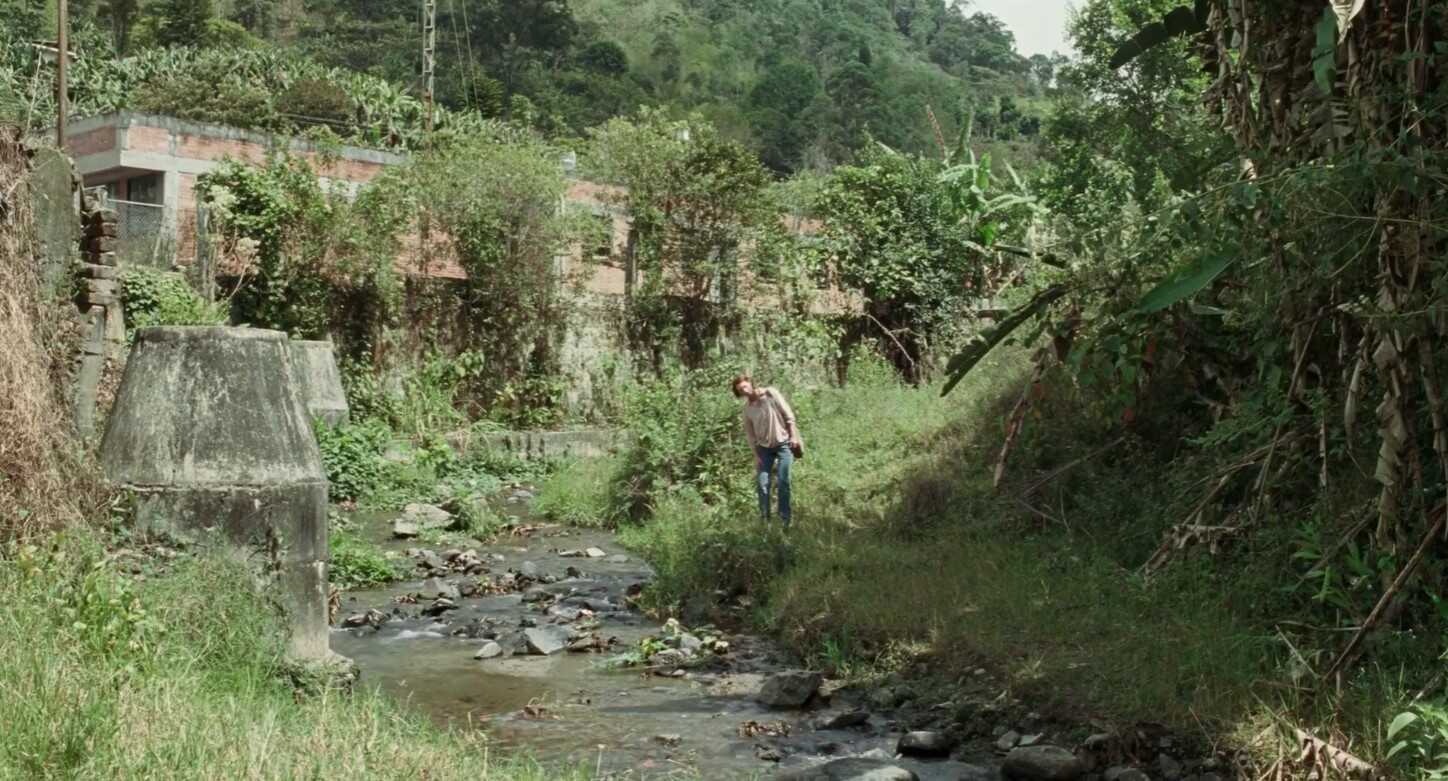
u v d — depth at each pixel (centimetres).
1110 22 2445
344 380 2247
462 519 1553
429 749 550
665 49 11188
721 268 2719
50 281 905
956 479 1259
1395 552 709
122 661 585
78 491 728
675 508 1452
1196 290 793
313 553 763
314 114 4031
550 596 1139
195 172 2853
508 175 2441
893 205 2766
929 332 2723
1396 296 700
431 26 3266
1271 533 818
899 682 814
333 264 2261
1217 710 667
